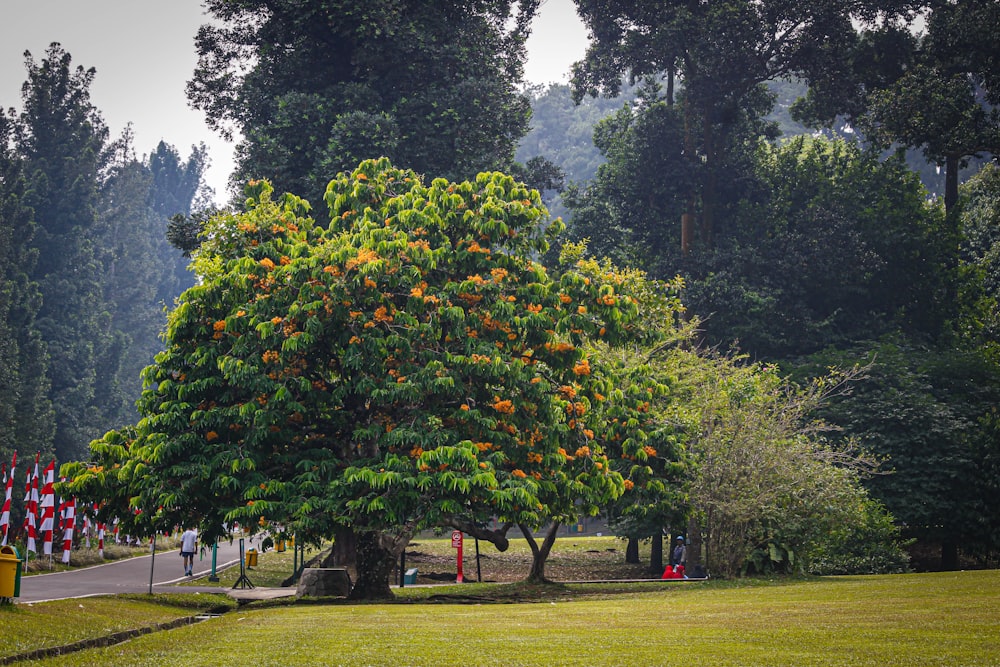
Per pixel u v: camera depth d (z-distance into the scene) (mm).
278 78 41844
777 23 47062
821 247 46156
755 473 25500
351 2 38625
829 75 48969
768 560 26047
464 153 39719
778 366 41188
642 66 49375
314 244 23844
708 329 44906
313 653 9875
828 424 37469
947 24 46344
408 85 41844
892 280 48406
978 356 41938
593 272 23938
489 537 23516
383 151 38000
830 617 12227
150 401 21797
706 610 14414
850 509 26562
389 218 22703
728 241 47156
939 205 50844
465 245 22781
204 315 22219
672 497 25641
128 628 13125
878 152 50344
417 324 21188
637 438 25109
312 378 22047
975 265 52688
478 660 8977
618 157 50375
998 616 11438
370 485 19641
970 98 46250
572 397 23109
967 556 40375
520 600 20750
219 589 26297
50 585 24562
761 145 52594
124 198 101125
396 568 34125
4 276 61469
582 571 37406
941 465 36344
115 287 96500
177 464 20516
